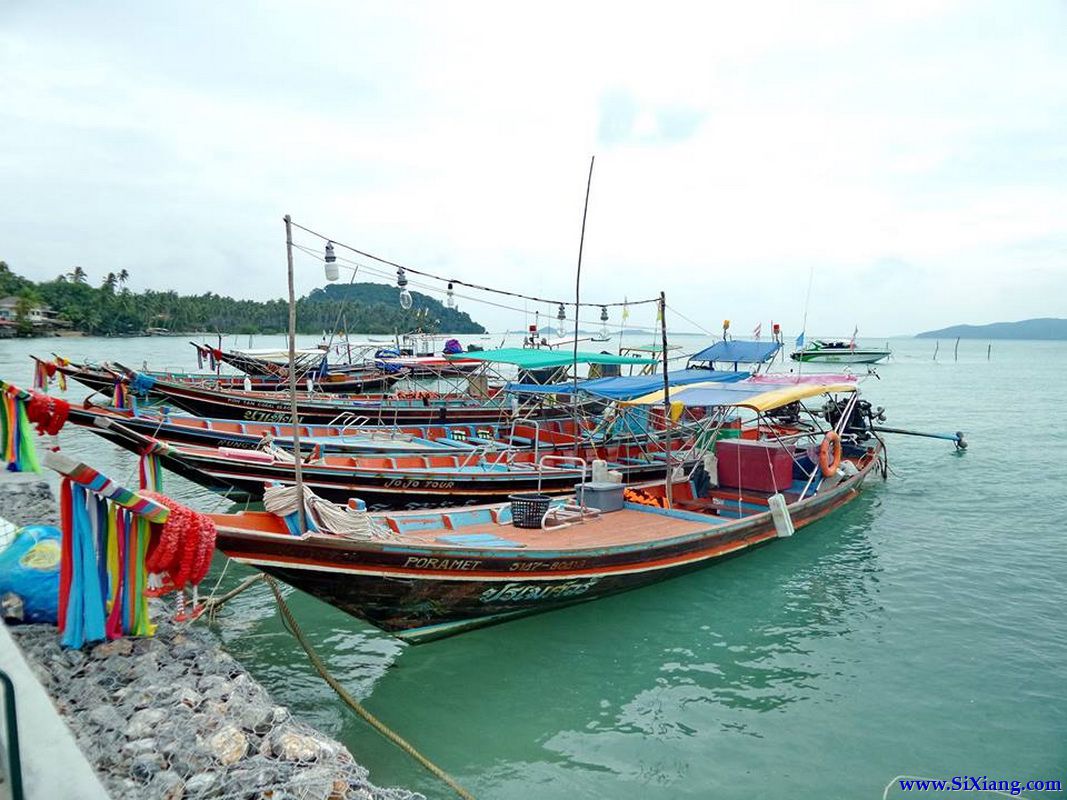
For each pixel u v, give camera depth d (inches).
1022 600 493.7
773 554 585.9
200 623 436.5
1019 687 375.9
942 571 551.8
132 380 952.9
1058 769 308.2
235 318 4857.3
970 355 5782.5
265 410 1027.9
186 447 613.3
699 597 498.6
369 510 647.1
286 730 246.1
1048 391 2279.8
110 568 281.3
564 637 434.6
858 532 655.8
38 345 3895.2
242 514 345.4
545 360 755.4
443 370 1248.2
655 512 554.3
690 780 301.9
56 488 485.7
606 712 354.3
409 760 309.9
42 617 286.0
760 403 570.9
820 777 303.6
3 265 5206.7
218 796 208.8
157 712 242.5
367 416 1034.1
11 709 136.3
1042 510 737.0
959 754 319.3
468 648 416.2
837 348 2377.0
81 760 157.1
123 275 5600.4
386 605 371.2
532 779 301.4
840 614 471.2
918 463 995.3
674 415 658.2
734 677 388.8
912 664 402.0
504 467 721.0
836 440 681.0
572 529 499.5
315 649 413.1
